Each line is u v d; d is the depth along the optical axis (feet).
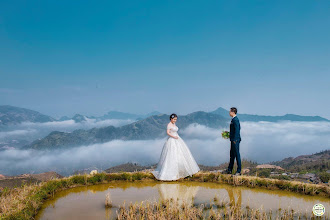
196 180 35.29
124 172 38.14
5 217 21.43
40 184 32.17
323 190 28.48
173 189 31.22
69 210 24.38
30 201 25.23
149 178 36.76
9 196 28.12
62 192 31.07
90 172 37.19
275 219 21.31
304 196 27.94
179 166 35.70
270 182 31.63
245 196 27.84
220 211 23.18
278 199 26.78
